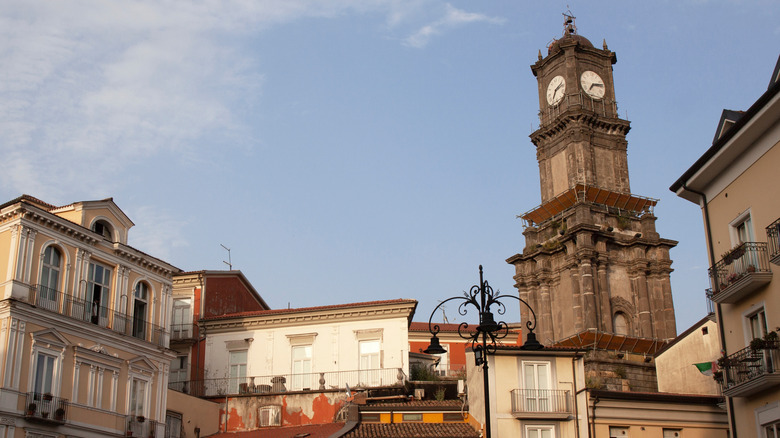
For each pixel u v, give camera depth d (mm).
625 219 69875
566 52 75250
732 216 32750
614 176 72188
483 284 31531
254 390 58594
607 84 75562
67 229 46406
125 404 48156
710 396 44000
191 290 63312
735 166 32562
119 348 48500
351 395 55031
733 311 32531
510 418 43188
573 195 69688
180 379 60875
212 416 57406
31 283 43938
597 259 66938
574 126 72125
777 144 30078
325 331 60094
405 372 57812
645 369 62250
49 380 43625
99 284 48500
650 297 67812
